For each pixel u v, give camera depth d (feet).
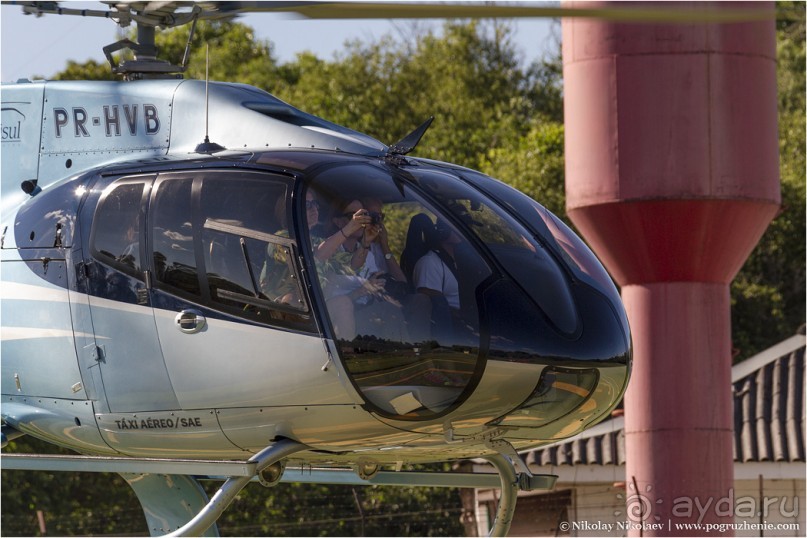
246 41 324.39
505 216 56.44
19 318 59.21
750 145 88.12
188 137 60.49
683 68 87.30
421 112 277.03
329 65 298.35
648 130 87.66
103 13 65.21
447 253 52.70
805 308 216.74
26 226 59.72
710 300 91.15
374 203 52.95
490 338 51.57
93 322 56.75
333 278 52.19
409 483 68.44
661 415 91.09
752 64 88.28
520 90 296.92
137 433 57.41
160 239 55.31
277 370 52.60
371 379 51.67
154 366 55.21
